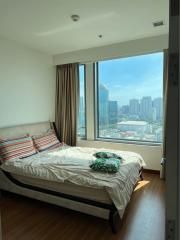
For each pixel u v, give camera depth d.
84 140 4.62
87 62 4.39
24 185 2.86
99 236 2.14
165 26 3.19
